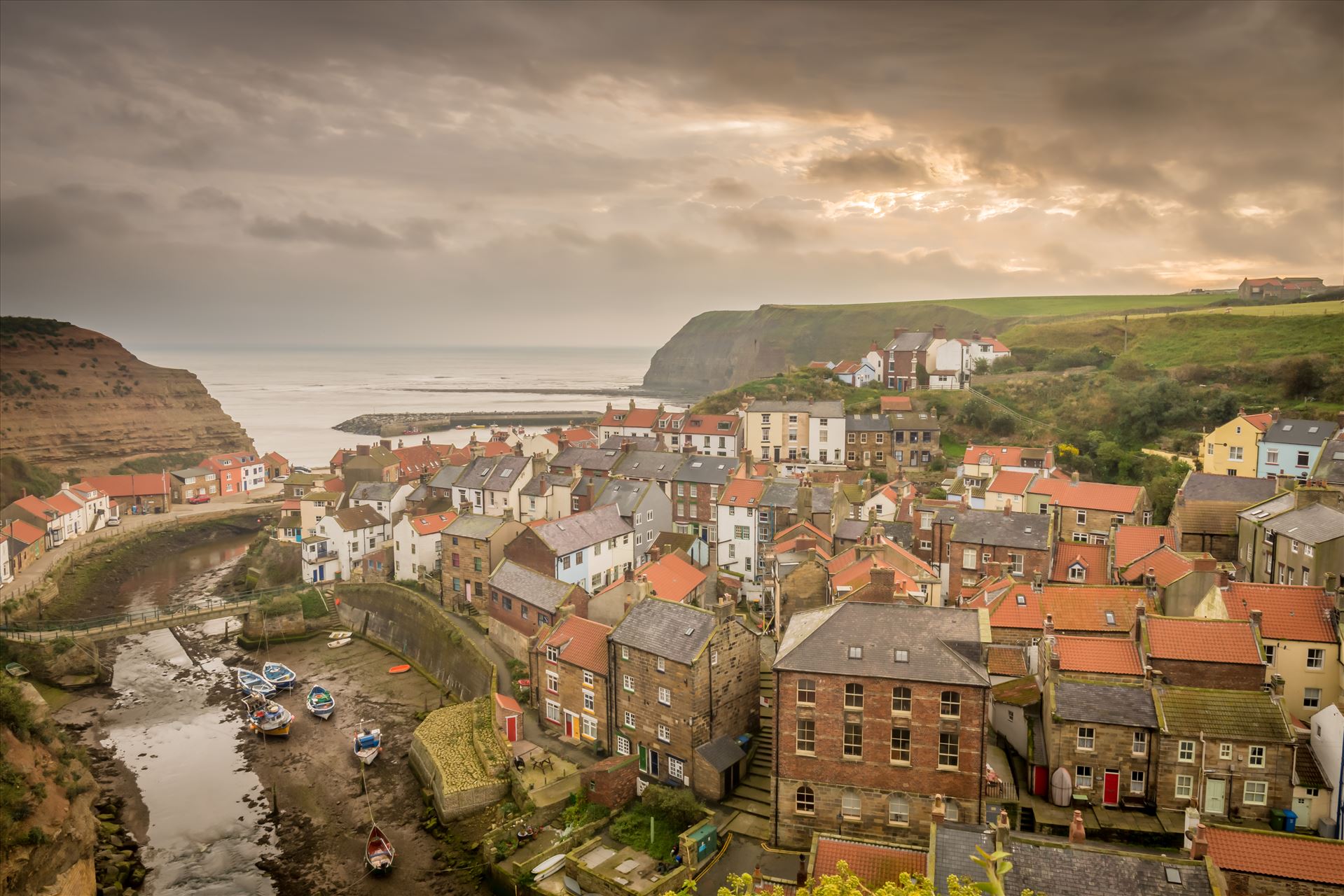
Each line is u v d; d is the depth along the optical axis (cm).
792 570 7581
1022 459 11656
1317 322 15675
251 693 8662
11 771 5438
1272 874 3862
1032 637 6469
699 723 5931
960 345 17850
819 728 5206
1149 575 6569
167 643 10406
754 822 5562
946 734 4978
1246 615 5797
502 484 11825
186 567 13600
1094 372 16188
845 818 5194
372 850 5872
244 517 16388
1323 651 5562
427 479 13350
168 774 7131
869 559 7469
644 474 11944
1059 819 5028
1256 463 10169
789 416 14000
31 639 9069
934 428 13675
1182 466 11062
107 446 19688
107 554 13638
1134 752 5097
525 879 5294
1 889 4781
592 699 6788
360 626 10512
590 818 5800
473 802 6331
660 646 6181
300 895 5562
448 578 10144
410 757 7312
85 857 5606
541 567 8994
